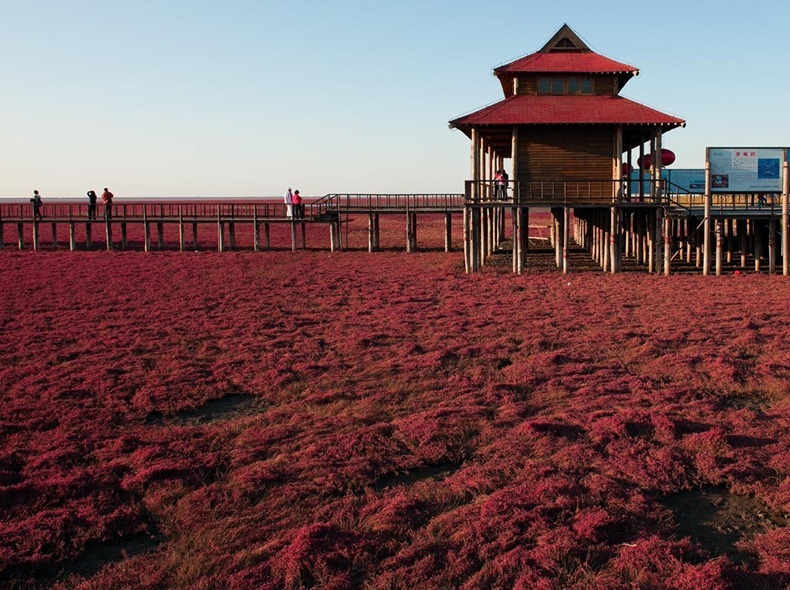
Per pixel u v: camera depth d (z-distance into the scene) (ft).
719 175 105.29
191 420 42.88
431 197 180.24
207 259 134.00
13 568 25.32
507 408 41.91
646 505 29.01
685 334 61.57
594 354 55.31
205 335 66.03
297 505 29.71
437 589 23.29
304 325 71.36
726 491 31.30
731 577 23.41
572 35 109.60
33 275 109.29
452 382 48.55
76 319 74.43
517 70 106.52
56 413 42.47
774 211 107.14
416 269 118.62
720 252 104.58
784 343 57.21
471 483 31.30
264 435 38.37
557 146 104.53
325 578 23.89
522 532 26.73
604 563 24.84
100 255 141.18
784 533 26.71
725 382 46.68
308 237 209.36
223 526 27.89
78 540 27.27
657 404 42.57
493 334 63.87
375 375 50.98
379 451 35.65
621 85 113.09
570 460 33.71
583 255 148.77
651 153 105.81
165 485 31.76
